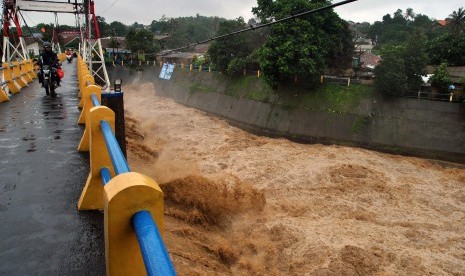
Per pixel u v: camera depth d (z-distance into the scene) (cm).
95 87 528
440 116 2103
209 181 1136
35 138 630
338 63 2906
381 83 2231
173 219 791
